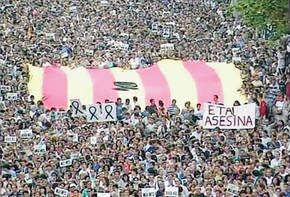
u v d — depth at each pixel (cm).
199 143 6619
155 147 6512
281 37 9250
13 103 7800
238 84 8588
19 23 11119
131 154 6375
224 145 6662
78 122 7325
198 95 8431
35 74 8619
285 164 6203
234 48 10156
